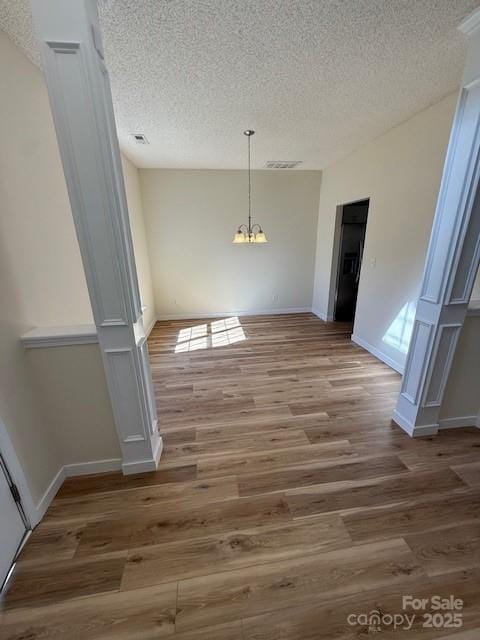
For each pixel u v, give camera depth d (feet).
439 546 4.47
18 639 3.49
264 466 6.08
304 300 18.30
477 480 5.68
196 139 10.65
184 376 10.20
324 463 6.15
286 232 16.87
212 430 7.25
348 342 13.34
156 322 16.89
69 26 3.61
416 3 4.62
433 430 6.93
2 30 4.82
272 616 3.67
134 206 13.70
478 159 4.98
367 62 6.14
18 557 4.36
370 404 8.33
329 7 4.65
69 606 3.78
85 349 5.18
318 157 13.26
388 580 4.03
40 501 4.98
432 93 7.48
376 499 5.29
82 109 3.90
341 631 3.52
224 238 16.48
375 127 9.77
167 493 5.46
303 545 4.50
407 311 9.81
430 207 8.52
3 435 4.28
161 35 5.23
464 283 5.78
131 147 11.48
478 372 6.75
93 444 5.78
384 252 10.82
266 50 5.71
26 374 4.92
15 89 5.11
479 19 4.78
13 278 4.73
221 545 4.51
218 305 17.61
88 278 4.63
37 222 5.58
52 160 6.28
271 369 10.66
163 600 3.83
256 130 9.84
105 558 4.34
